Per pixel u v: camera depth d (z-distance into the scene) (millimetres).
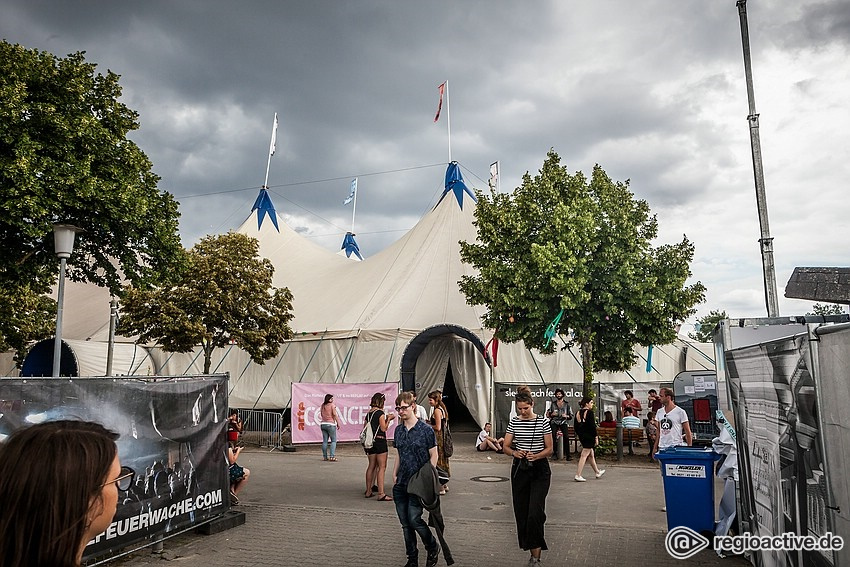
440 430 11594
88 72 14109
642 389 21109
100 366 24391
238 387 25125
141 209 14031
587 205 17750
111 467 1468
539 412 20609
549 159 19094
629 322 17406
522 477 6910
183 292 20859
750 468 6750
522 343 23203
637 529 8555
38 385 6301
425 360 23547
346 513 9797
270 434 20859
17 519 1310
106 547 6840
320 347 23844
